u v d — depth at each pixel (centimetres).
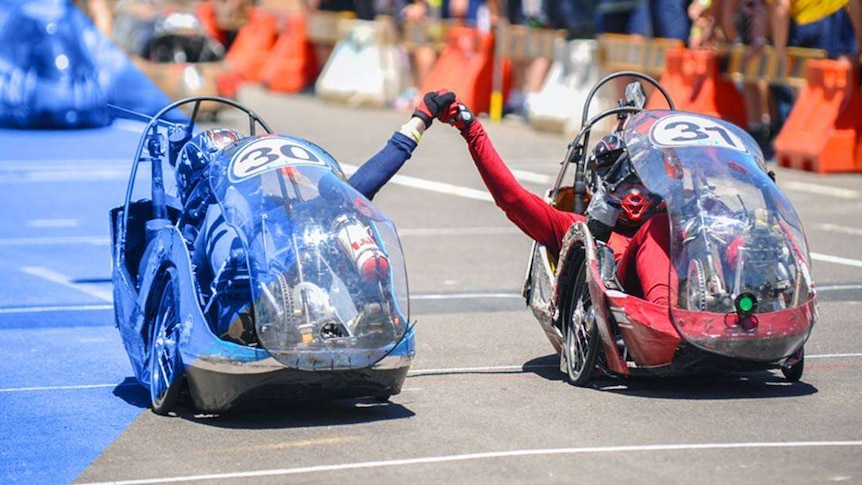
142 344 2178
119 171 4922
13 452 1891
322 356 1925
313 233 1998
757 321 2031
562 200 2522
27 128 6078
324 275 1966
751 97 5194
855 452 1803
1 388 2281
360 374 1952
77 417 2078
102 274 3334
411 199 4453
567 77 5838
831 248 3569
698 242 2062
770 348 2038
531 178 4725
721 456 1788
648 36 5466
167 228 2144
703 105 5212
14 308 2962
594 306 2117
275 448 1873
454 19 6669
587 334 2186
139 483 1734
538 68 6144
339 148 5409
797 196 4400
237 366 1922
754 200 2103
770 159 5156
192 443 1909
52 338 2680
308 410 2084
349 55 7144
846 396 2119
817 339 2566
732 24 5169
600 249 2189
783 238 2080
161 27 6359
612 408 2058
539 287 2367
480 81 6469
